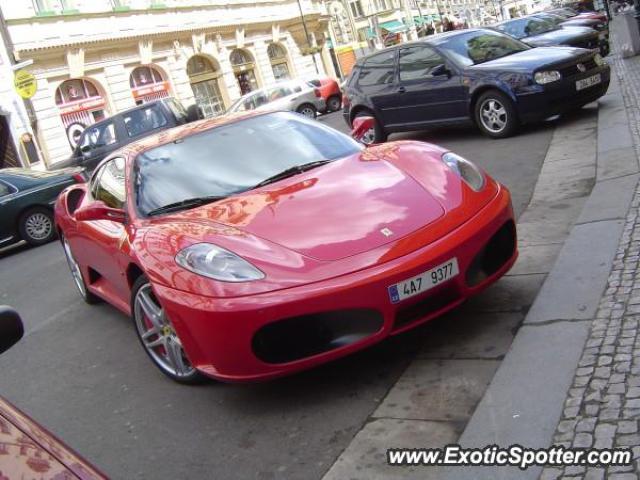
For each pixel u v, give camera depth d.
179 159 4.32
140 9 27.83
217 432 3.25
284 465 2.85
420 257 3.15
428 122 9.73
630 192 4.91
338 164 4.07
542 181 6.16
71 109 24.66
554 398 2.73
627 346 2.94
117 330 5.14
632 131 6.86
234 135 4.54
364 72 10.62
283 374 3.10
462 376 3.15
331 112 24.77
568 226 4.75
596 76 8.52
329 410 3.17
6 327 1.94
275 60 37.28
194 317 3.13
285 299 2.99
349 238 3.23
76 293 6.72
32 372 4.71
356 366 3.52
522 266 4.25
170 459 3.13
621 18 14.02
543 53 8.82
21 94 21.14
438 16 69.31
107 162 5.09
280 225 3.38
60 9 24.75
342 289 3.01
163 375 4.07
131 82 27.45
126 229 3.97
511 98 8.45
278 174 4.09
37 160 22.67
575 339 3.12
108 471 3.16
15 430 1.56
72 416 3.84
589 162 6.31
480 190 3.66
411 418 2.93
